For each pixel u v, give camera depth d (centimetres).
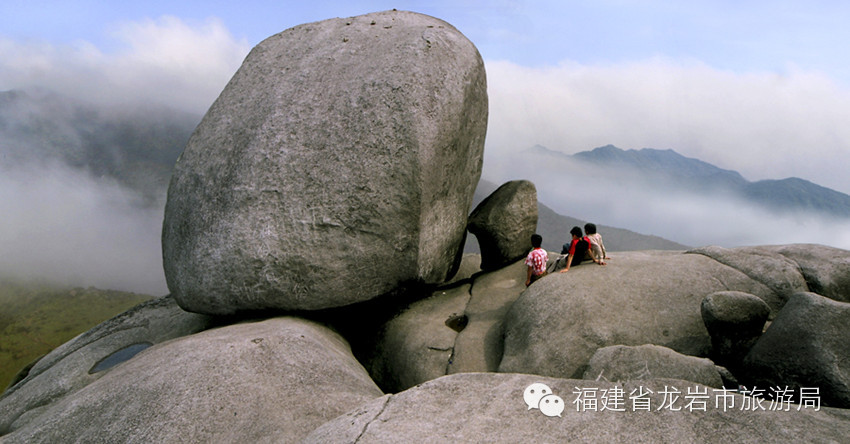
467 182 949
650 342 664
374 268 812
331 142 801
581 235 834
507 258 1048
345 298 813
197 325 886
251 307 800
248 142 823
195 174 846
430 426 302
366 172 787
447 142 829
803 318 522
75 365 793
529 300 768
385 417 319
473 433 292
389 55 870
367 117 806
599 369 578
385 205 790
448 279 1048
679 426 289
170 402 489
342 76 867
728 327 621
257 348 585
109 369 774
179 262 815
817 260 743
